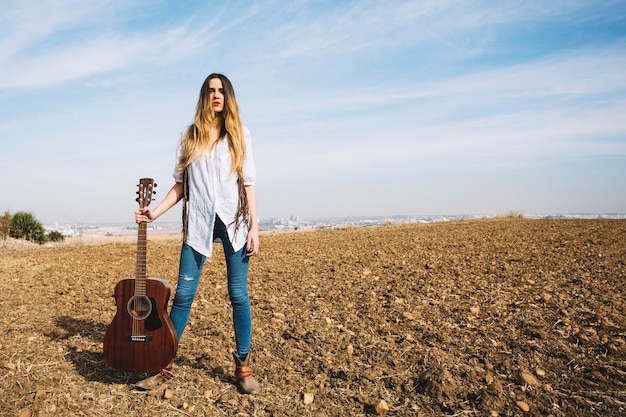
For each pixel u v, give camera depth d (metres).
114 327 3.62
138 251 3.57
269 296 6.30
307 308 5.79
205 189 3.49
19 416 3.18
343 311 5.63
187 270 3.59
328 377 4.00
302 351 4.49
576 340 4.50
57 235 17.23
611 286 6.24
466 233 13.77
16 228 16.05
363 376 3.95
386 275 7.44
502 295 5.97
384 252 9.93
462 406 3.52
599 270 7.26
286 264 8.75
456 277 7.07
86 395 3.52
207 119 3.49
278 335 4.88
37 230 16.33
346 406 3.56
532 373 3.97
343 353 4.43
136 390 3.59
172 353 3.58
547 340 4.52
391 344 4.59
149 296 3.58
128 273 8.30
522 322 4.98
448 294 6.14
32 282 7.41
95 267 8.95
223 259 9.63
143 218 3.55
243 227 3.56
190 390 3.66
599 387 3.72
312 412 3.46
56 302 6.13
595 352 4.27
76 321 5.28
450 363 4.12
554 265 7.79
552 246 10.08
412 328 4.99
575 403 3.53
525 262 8.14
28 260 9.84
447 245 10.80
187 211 3.60
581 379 3.84
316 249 10.94
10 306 5.83
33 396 3.46
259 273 7.91
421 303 5.79
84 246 13.22
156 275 8.16
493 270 7.48
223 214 3.50
